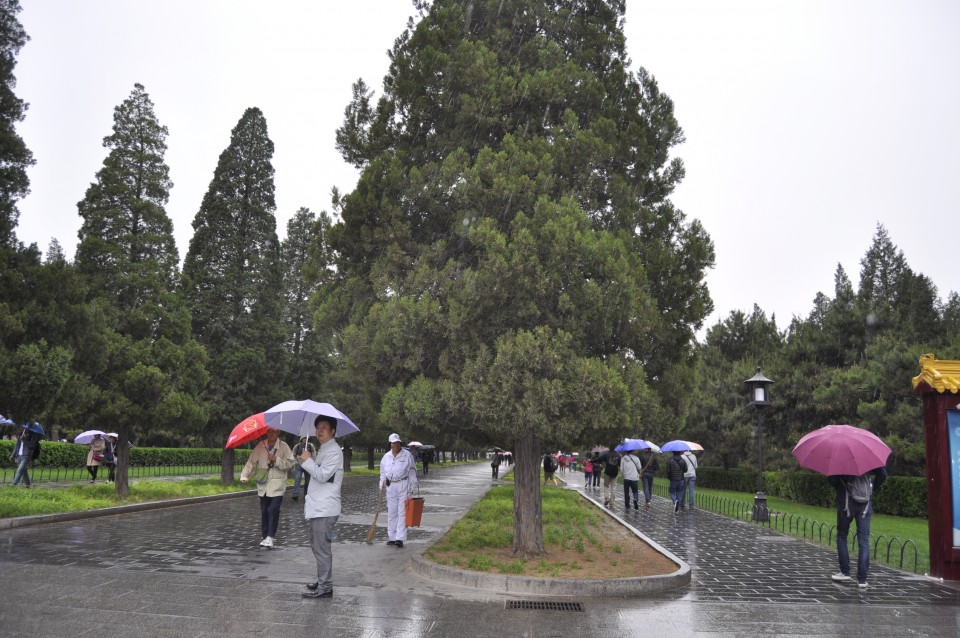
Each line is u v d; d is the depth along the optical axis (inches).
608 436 394.3
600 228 422.6
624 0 504.4
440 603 294.8
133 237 764.6
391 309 385.7
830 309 1090.1
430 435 415.2
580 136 406.9
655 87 487.5
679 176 482.0
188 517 601.9
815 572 398.6
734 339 1775.3
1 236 497.0
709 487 1400.1
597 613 286.2
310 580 333.7
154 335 751.7
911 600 322.3
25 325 495.5
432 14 465.4
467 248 413.7
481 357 363.3
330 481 302.0
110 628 229.5
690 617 280.5
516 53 458.0
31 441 731.4
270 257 1103.0
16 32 506.9
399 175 415.8
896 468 854.5
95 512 561.3
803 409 997.8
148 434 762.2
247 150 1121.4
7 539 418.9
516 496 414.0
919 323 1733.5
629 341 394.0
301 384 1194.6
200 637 224.1
